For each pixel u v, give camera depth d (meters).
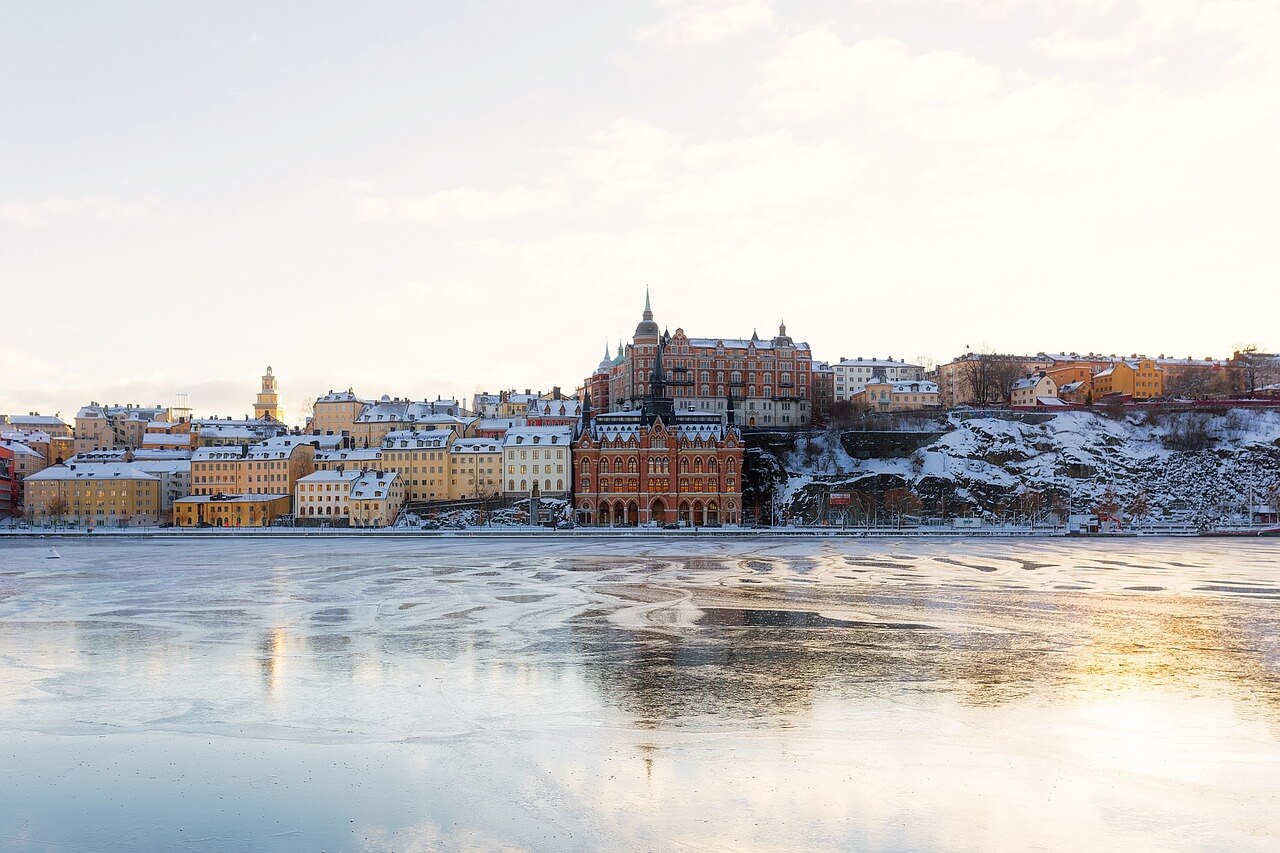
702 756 53.00
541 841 42.75
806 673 71.94
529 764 51.94
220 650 81.06
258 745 55.31
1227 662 75.94
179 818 45.34
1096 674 71.62
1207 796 47.50
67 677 71.44
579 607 104.12
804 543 197.62
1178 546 190.50
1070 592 116.38
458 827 44.19
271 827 44.31
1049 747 54.38
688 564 150.88
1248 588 120.44
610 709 62.12
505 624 93.38
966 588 120.06
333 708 62.62
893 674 71.62
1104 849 41.88
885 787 48.50
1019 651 80.19
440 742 55.59
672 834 43.31
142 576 137.12
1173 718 59.94
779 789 48.28
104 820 45.16
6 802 47.31
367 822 44.81
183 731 58.03
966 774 50.28
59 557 170.38
